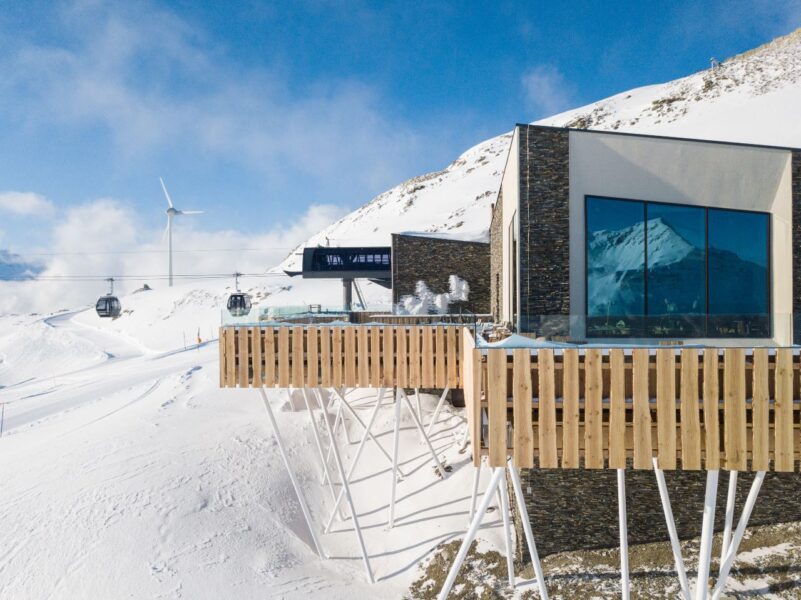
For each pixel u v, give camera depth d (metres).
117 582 14.26
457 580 14.11
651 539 13.88
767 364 9.16
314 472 21.00
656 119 65.06
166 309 72.69
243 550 15.95
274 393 27.78
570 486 13.98
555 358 9.40
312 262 33.69
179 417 25.20
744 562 12.92
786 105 47.88
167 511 17.11
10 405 34.62
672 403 9.18
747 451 9.24
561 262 15.02
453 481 18.69
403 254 29.77
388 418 23.73
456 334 14.76
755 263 15.81
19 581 14.32
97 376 43.28
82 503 17.52
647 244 15.38
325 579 15.23
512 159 17.30
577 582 13.02
